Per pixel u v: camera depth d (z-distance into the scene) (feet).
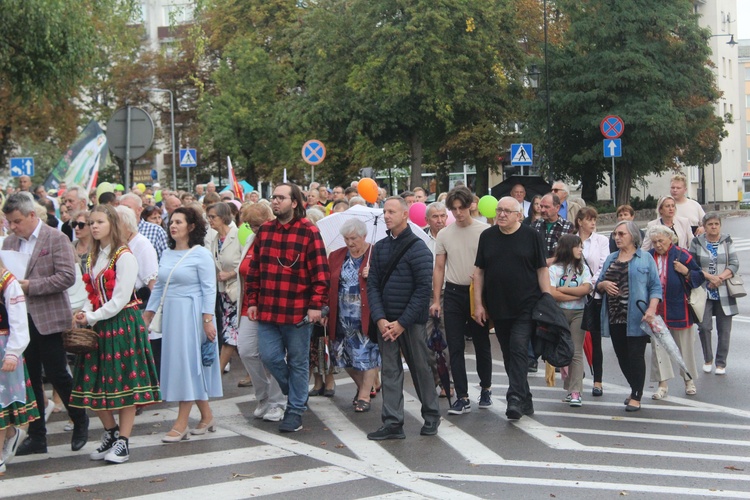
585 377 38.75
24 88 83.61
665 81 142.10
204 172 206.49
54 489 22.94
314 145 79.36
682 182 42.75
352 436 28.37
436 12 123.95
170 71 197.67
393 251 28.22
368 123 137.28
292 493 22.26
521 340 29.89
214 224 38.22
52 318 26.32
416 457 25.64
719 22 237.45
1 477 24.13
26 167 91.09
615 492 22.04
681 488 22.36
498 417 30.83
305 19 139.03
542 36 154.61
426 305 28.02
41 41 81.00
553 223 39.58
